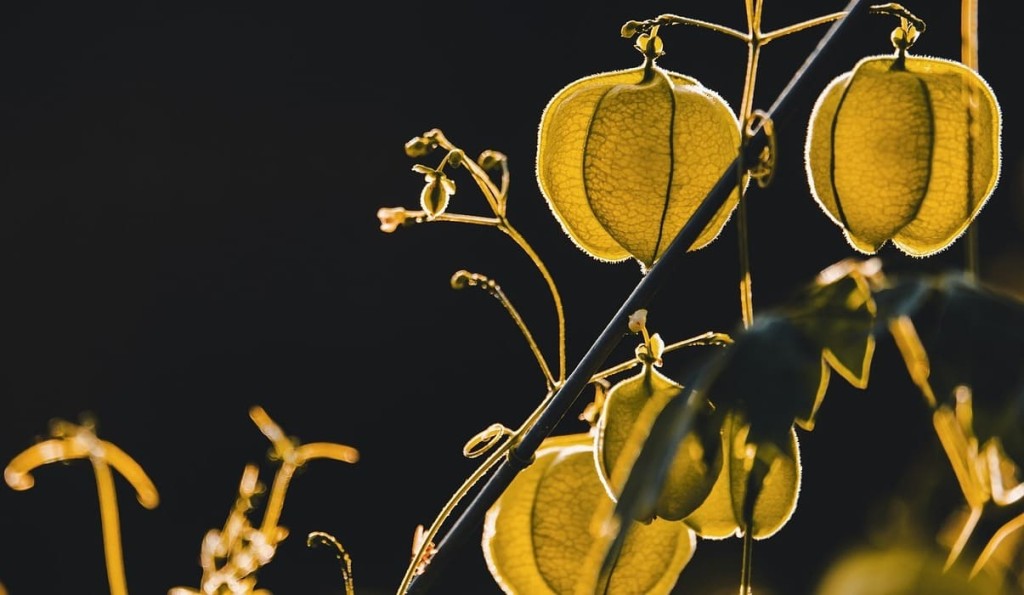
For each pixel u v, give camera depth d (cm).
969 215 42
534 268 163
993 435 35
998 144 42
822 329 37
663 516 40
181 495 153
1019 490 34
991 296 36
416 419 161
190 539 143
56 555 134
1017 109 127
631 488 36
